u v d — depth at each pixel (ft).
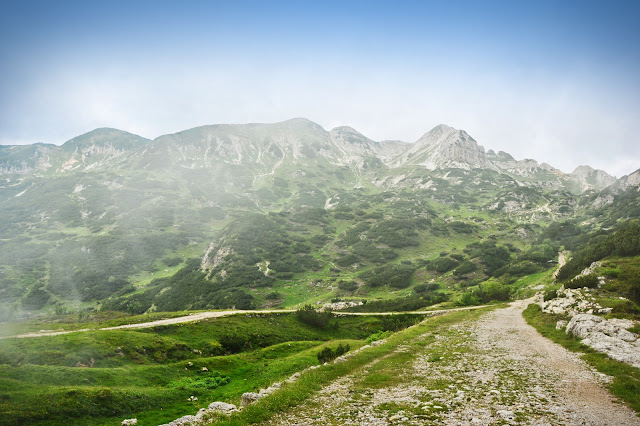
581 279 207.62
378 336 180.65
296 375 86.12
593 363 76.13
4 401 88.99
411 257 649.61
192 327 210.79
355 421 48.08
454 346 108.78
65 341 151.94
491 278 475.31
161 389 119.44
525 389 59.16
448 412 49.01
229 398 114.62
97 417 94.53
